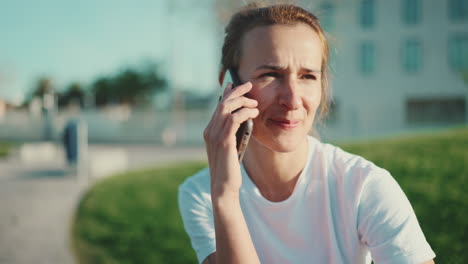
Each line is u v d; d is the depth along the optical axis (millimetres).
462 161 5047
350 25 24328
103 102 52625
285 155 1345
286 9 1292
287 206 1317
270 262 1364
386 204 1218
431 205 3623
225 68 1499
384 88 24422
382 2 24234
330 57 1680
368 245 1256
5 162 13234
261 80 1283
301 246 1332
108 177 8570
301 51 1251
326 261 1310
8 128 31641
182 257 3631
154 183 7102
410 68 24234
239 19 1404
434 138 7461
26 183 8922
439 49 23875
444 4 23703
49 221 5395
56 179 9469
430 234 3000
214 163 1299
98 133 29250
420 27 24016
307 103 1282
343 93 24844
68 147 9891
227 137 1264
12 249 4230
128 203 5801
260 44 1271
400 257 1164
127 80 49719
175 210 5172
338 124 24672
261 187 1434
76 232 4738
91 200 6227
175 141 26156
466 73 19953
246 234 1229
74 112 30297
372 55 24547
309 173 1353
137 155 16531
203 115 26062
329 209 1297
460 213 3307
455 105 23797
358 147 7625
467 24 23562
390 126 24281
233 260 1197
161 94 50500
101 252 3965
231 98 1281
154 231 4422
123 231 4535
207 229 1445
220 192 1256
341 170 1320
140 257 3721
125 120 28484
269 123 1293
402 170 5000
